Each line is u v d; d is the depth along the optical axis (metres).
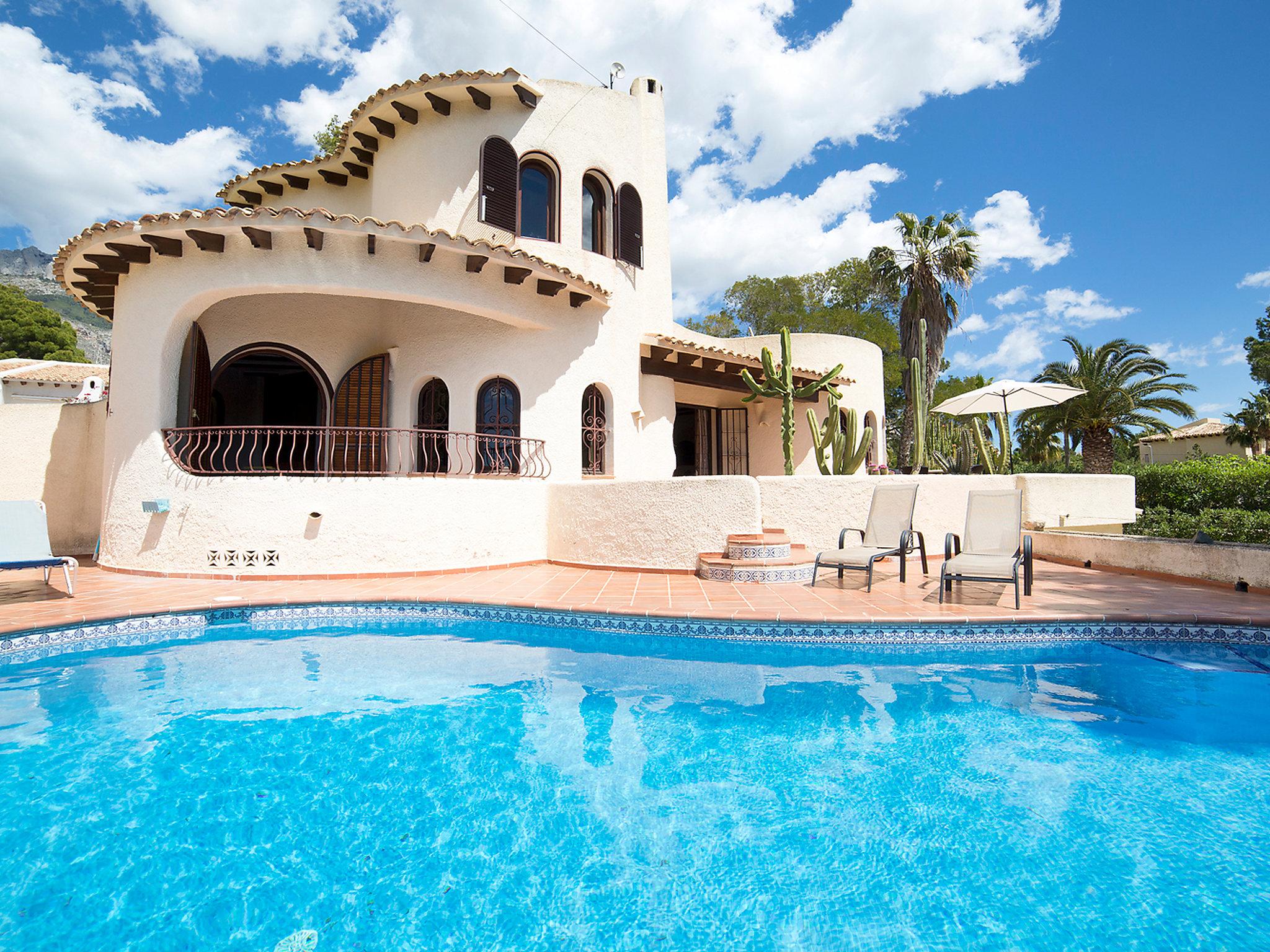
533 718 5.01
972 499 8.85
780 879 2.97
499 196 12.42
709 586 8.90
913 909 2.75
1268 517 12.95
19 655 6.59
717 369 15.57
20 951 2.51
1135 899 2.79
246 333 12.56
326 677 6.03
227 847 3.27
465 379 12.34
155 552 9.80
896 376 37.59
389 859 3.18
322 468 12.81
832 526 10.29
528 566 11.02
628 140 14.44
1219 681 5.77
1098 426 33.53
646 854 3.21
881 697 5.43
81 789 3.89
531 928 2.66
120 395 10.52
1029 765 4.12
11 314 48.59
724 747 4.47
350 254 10.13
